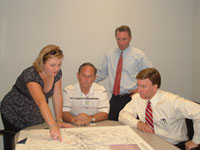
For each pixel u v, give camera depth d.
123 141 1.26
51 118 1.36
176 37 3.14
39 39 2.91
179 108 1.58
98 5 2.96
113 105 2.61
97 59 3.03
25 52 2.90
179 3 3.10
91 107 1.95
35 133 1.41
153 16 3.06
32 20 2.87
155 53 3.12
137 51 2.55
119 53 2.61
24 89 1.60
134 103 1.81
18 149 1.15
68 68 3.00
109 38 3.01
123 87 2.56
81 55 3.00
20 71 2.91
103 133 1.41
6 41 2.85
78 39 2.97
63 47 2.96
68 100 1.95
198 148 1.51
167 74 3.17
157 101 1.66
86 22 2.96
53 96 1.80
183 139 1.65
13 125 1.70
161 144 1.24
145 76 1.56
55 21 2.91
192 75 3.19
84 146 1.19
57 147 1.18
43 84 1.55
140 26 3.05
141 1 3.02
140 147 1.18
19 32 2.86
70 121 1.71
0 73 2.88
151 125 1.67
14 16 2.84
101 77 2.79
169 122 1.63
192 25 3.15
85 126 1.60
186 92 3.22
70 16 2.93
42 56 1.46
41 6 2.87
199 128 1.47
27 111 1.65
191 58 3.19
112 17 2.99
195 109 1.52
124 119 1.65
